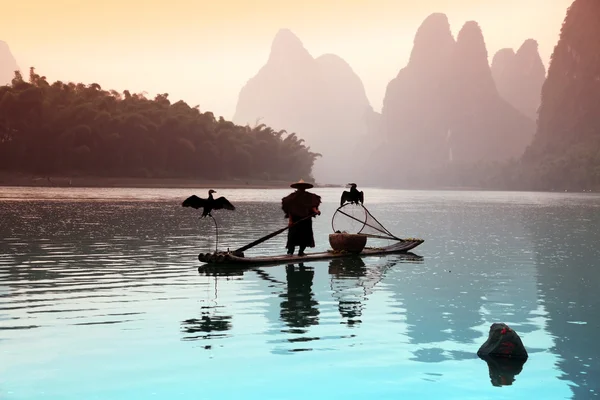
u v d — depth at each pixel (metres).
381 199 70.75
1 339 6.04
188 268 11.52
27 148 92.12
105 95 114.94
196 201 11.21
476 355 5.55
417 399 4.44
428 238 19.47
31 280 9.91
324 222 27.59
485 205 52.59
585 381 4.84
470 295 8.70
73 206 35.50
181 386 4.68
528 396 4.51
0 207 33.09
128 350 5.65
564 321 7.00
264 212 34.56
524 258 13.74
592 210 43.16
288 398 4.45
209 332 6.36
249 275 10.72
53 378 4.86
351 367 5.17
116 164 100.19
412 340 6.06
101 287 9.25
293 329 6.51
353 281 10.05
